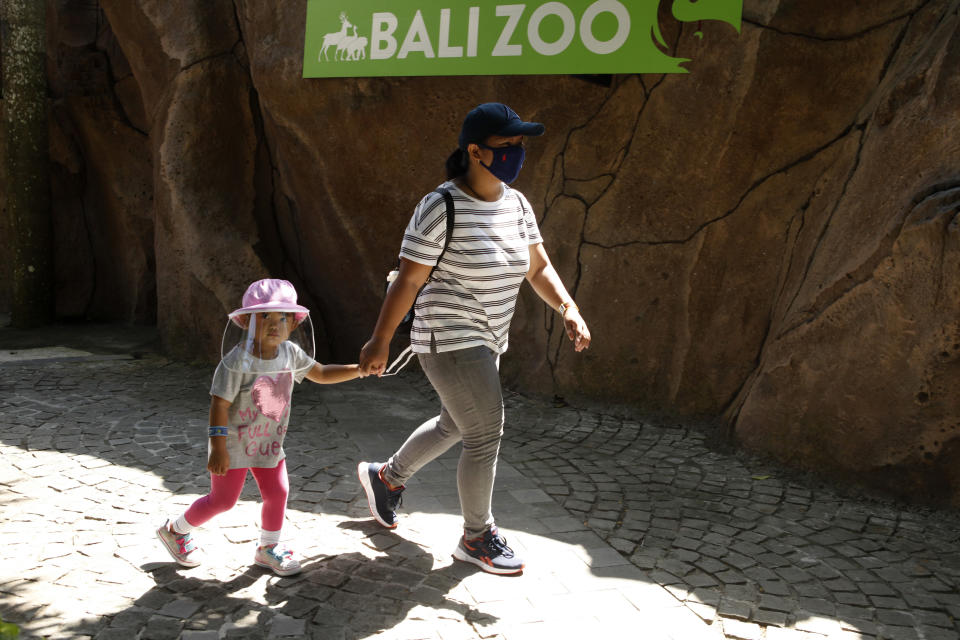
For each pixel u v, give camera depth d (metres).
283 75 5.92
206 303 6.41
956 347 3.69
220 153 6.65
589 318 5.49
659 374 5.29
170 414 4.96
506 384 5.86
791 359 4.40
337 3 5.64
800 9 4.62
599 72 4.97
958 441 3.76
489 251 2.78
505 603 2.82
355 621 2.64
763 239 4.98
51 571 2.87
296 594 2.80
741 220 5.02
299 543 3.23
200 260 6.45
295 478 3.97
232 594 2.78
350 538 3.30
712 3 4.72
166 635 2.50
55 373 5.89
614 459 4.50
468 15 5.24
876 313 4.00
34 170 7.68
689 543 3.41
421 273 2.77
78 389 5.46
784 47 4.67
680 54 4.89
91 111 7.92
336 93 5.80
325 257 6.61
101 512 3.42
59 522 3.30
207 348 6.46
